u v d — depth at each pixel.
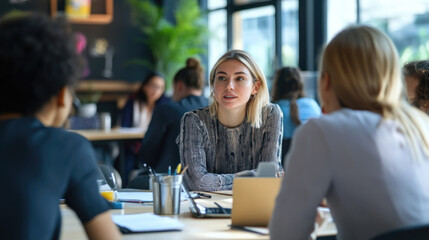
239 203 1.62
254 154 2.53
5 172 1.06
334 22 6.50
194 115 2.53
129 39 8.70
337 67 1.35
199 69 3.75
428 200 1.27
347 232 1.29
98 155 6.36
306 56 6.78
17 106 1.11
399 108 1.34
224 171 2.54
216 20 8.43
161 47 8.25
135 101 5.71
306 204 1.29
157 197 1.81
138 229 1.51
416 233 1.10
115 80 8.60
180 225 1.56
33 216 1.05
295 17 7.02
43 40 1.09
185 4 8.31
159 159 3.64
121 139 5.21
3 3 7.92
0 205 1.05
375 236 1.23
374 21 6.00
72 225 1.61
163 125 3.54
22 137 1.09
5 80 1.08
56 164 1.10
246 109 2.54
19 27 1.09
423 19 5.50
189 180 2.45
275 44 7.32
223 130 2.53
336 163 1.27
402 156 1.28
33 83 1.08
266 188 1.61
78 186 1.15
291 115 3.50
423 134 1.31
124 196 2.14
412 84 2.22
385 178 1.25
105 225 1.18
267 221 1.62
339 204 1.29
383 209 1.25
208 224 1.65
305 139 1.30
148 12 8.44
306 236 1.32
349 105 1.36
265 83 2.51
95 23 8.47
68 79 1.12
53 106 1.15
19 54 1.07
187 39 8.22
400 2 5.72
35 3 8.09
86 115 5.90
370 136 1.28
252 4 7.71
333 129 1.28
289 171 1.32
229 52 2.50
